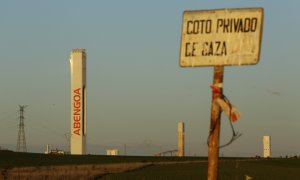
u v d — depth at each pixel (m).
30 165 110.56
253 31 10.50
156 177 73.94
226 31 10.56
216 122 10.53
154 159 141.62
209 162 10.53
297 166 105.75
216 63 10.58
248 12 10.51
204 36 10.63
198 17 10.62
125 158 141.88
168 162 124.00
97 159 133.62
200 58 10.64
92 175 78.88
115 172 86.50
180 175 77.56
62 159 130.50
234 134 10.35
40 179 73.25
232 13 10.55
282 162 120.56
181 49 10.70
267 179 68.75
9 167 101.81
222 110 10.55
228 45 10.55
